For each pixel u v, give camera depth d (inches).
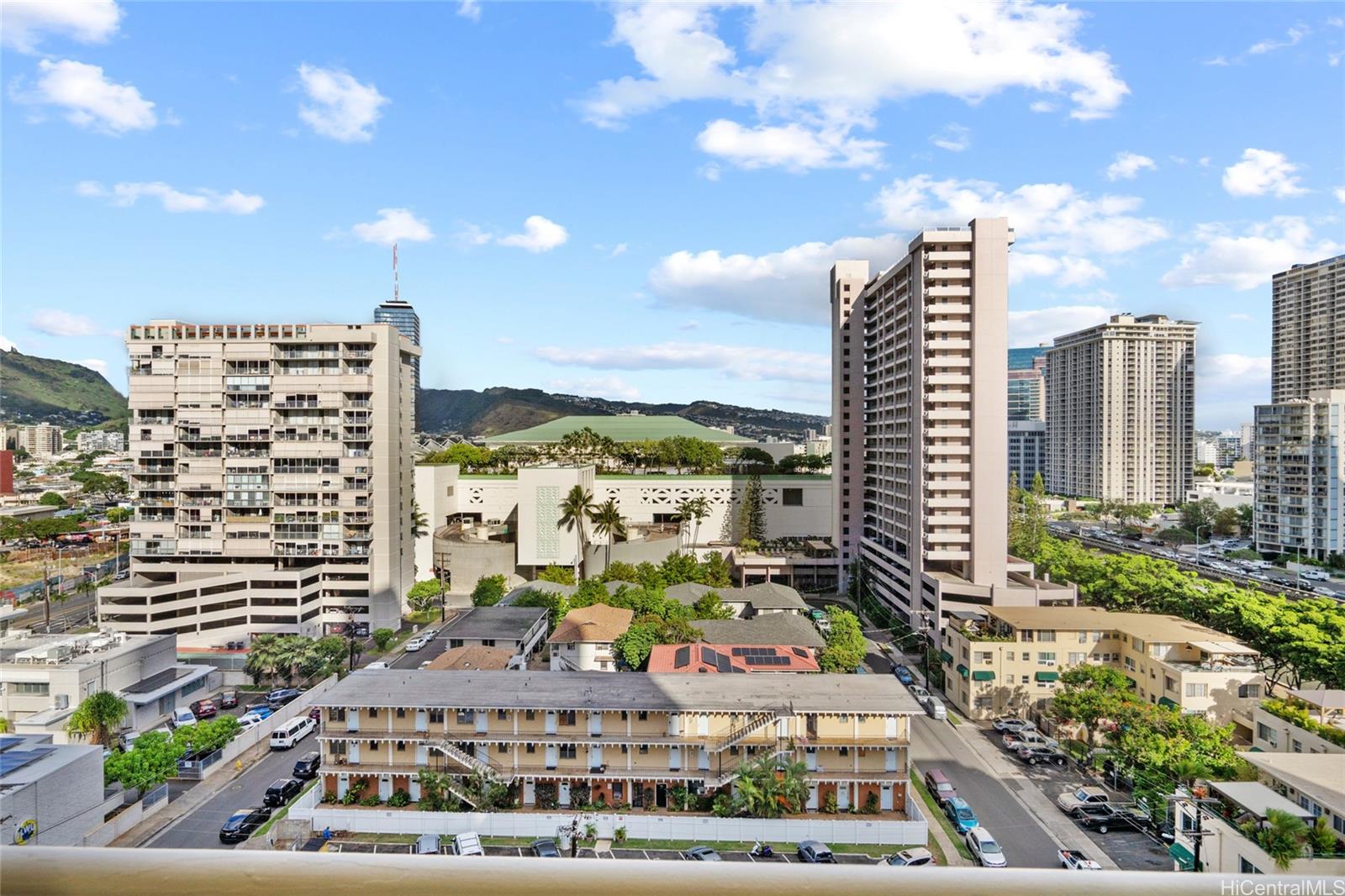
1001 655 2960.1
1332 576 5408.5
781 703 2209.6
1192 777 2092.8
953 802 2177.7
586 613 3513.8
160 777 2229.3
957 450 3944.4
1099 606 4195.4
